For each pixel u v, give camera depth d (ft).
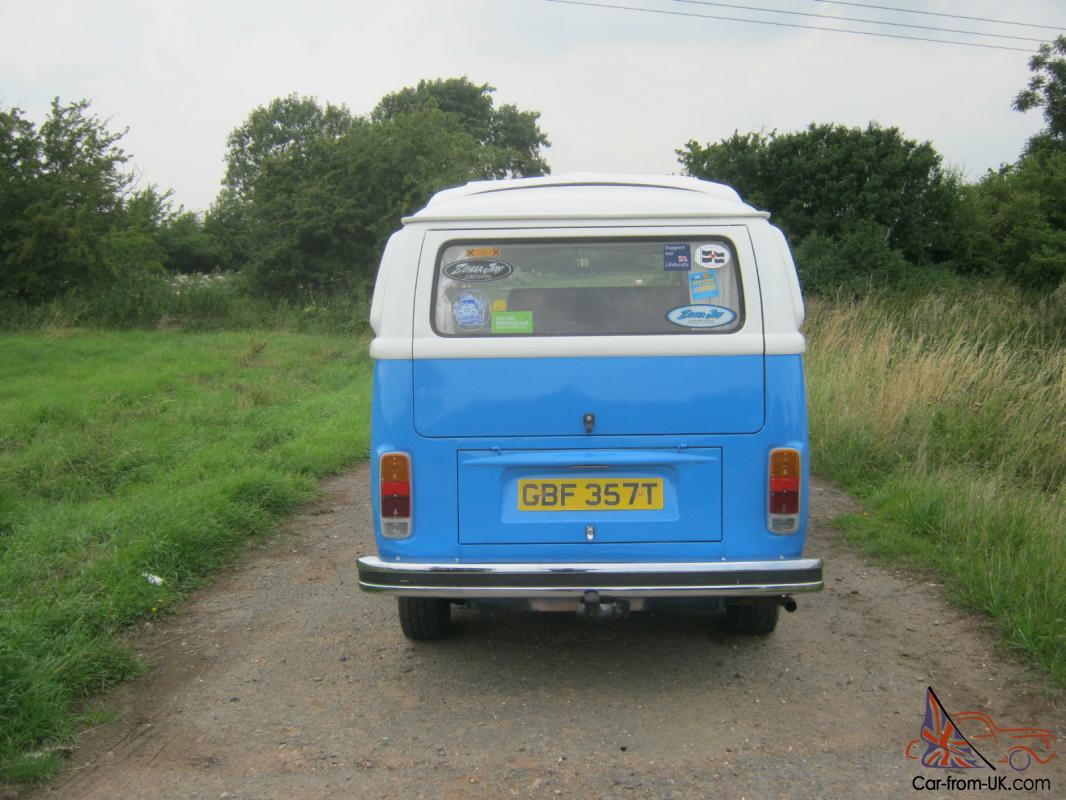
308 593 17.48
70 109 77.10
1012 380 26.91
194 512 20.07
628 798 10.28
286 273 86.22
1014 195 79.05
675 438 12.12
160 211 136.36
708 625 15.64
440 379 12.16
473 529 12.21
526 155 193.36
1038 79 111.24
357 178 88.43
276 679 13.66
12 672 12.32
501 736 11.78
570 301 12.34
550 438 12.15
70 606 15.10
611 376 12.12
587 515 12.17
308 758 11.28
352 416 35.24
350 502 24.59
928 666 13.74
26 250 70.18
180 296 77.05
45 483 23.91
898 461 24.62
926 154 73.31
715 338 12.09
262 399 39.01
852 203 72.23
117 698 13.02
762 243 12.30
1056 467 22.66
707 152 76.84
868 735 11.70
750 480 12.14
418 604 14.33
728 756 11.20
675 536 12.17
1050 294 35.88
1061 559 15.85
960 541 18.45
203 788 10.62
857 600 16.57
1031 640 13.88
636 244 12.37
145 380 41.24
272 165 88.69
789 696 12.84
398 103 184.85
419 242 12.37
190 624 15.94
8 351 52.39
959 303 36.11
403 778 10.78
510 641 15.08
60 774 10.94
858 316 37.09
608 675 13.66
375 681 13.56
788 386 12.12
